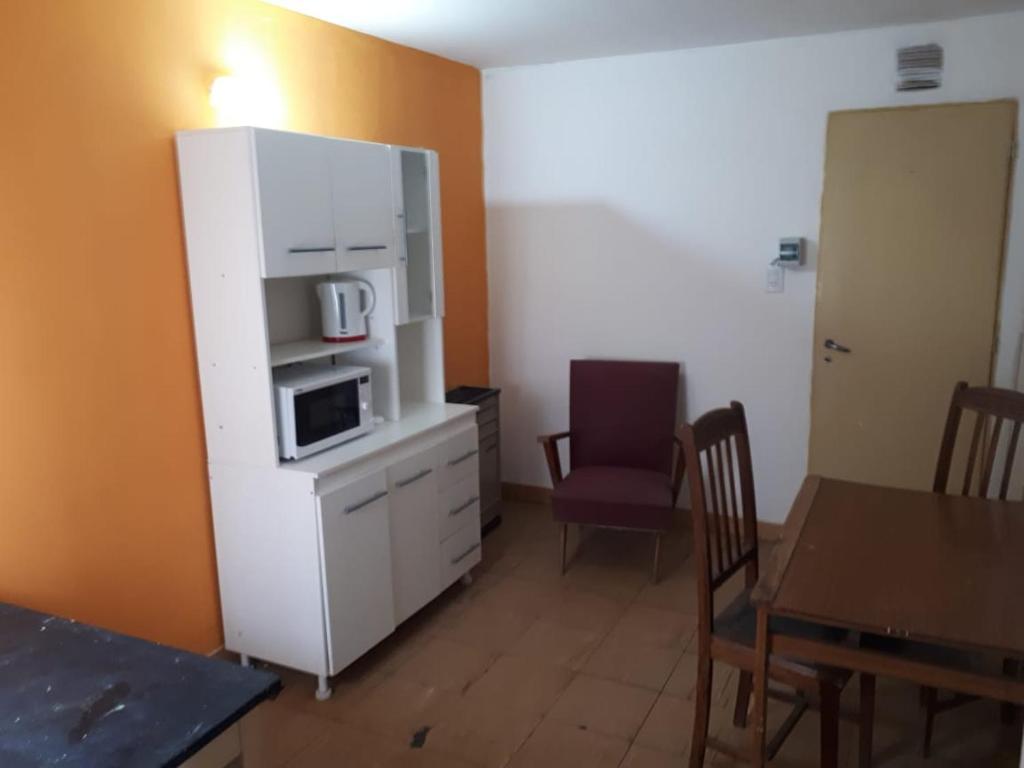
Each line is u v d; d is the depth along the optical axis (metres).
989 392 2.42
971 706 2.50
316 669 2.58
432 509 3.05
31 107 2.04
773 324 3.71
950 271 3.35
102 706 1.49
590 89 3.89
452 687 2.67
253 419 2.50
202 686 1.56
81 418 2.23
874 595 1.68
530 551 3.77
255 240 2.35
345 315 2.89
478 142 4.16
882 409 3.57
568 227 4.08
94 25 2.17
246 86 2.67
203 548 2.66
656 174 3.83
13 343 2.04
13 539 2.08
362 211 2.75
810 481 2.43
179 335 2.51
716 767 2.25
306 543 2.50
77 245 2.18
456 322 4.07
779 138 3.55
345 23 3.07
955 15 3.13
